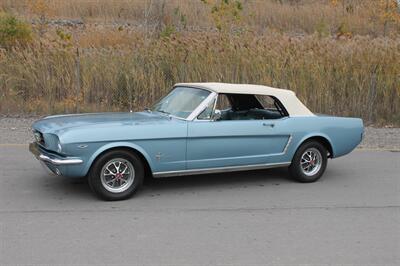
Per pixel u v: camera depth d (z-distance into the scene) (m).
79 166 5.64
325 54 14.81
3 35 15.93
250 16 25.08
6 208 5.56
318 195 6.49
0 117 12.40
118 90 13.97
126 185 6.00
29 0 23.50
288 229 5.12
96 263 4.14
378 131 12.18
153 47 14.95
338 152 7.32
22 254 4.30
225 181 7.06
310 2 29.86
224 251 4.48
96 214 5.42
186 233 4.92
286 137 6.85
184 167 6.19
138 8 25.31
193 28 22.02
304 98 13.76
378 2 26.11
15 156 8.25
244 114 7.08
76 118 6.35
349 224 5.34
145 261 4.21
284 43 15.70
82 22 23.19
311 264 4.24
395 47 15.37
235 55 14.49
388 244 4.77
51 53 14.27
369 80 13.90
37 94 13.89
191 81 14.05
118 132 5.76
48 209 5.56
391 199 6.39
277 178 7.33
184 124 6.12
